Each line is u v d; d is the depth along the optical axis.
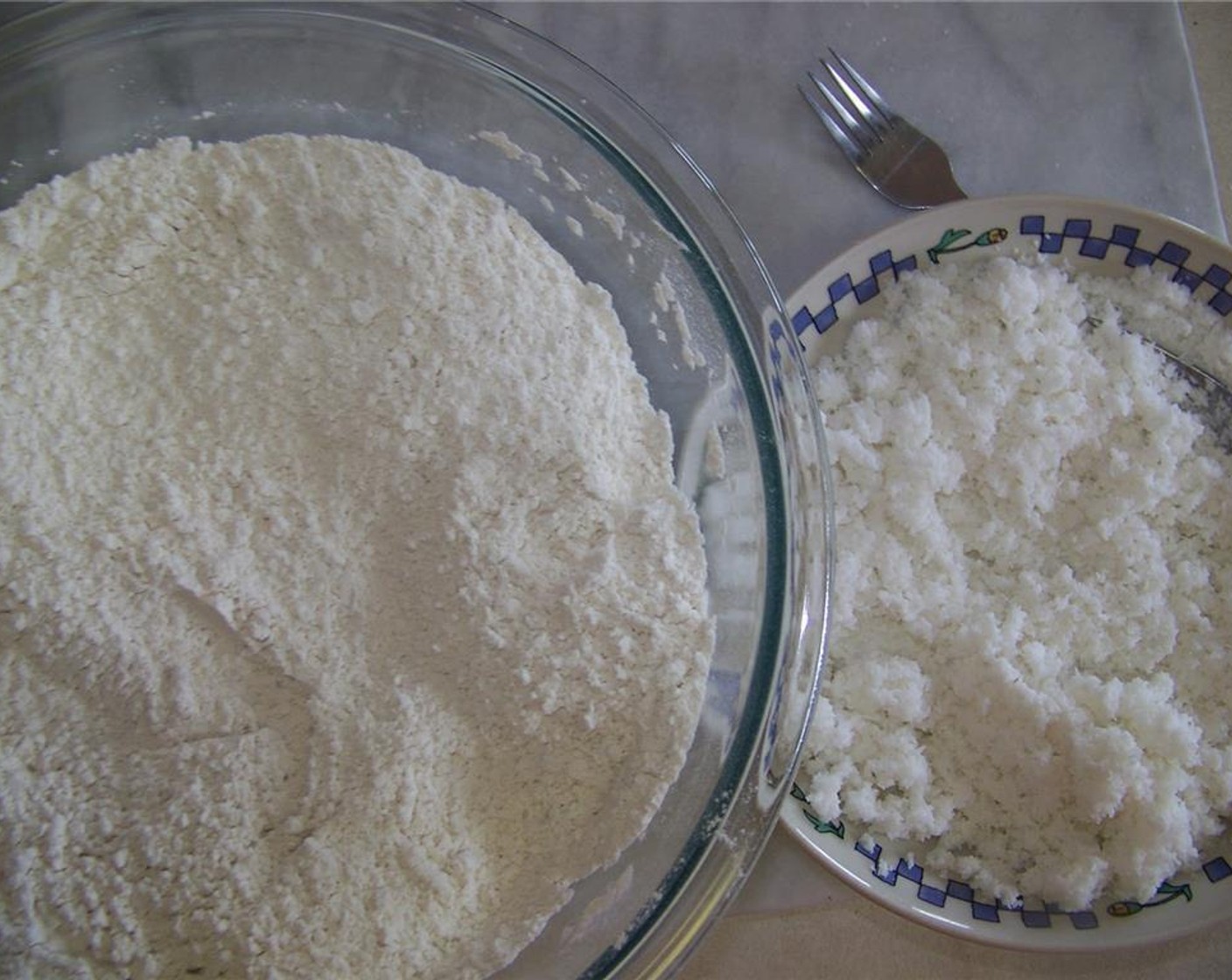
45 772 0.66
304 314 0.76
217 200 0.80
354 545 0.73
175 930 0.65
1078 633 0.82
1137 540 0.83
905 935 0.86
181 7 0.84
